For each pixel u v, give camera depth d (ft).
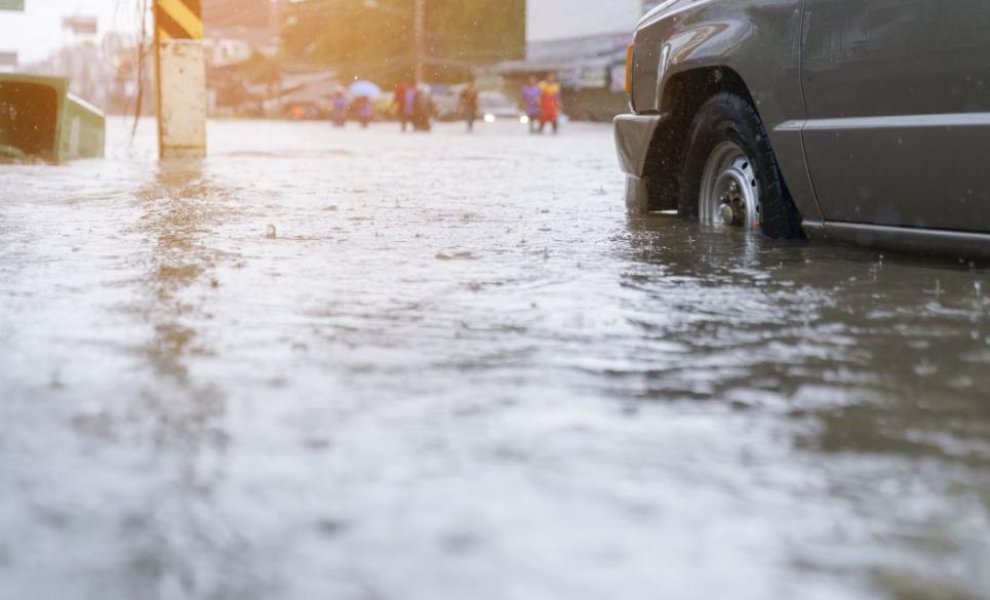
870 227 24.35
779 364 15.64
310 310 19.13
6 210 33.58
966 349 16.51
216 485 10.82
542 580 8.80
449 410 13.35
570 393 14.14
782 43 25.88
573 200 39.45
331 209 35.35
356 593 8.58
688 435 12.49
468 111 163.12
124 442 12.12
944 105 22.08
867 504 10.50
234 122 201.57
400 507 10.28
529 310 19.21
